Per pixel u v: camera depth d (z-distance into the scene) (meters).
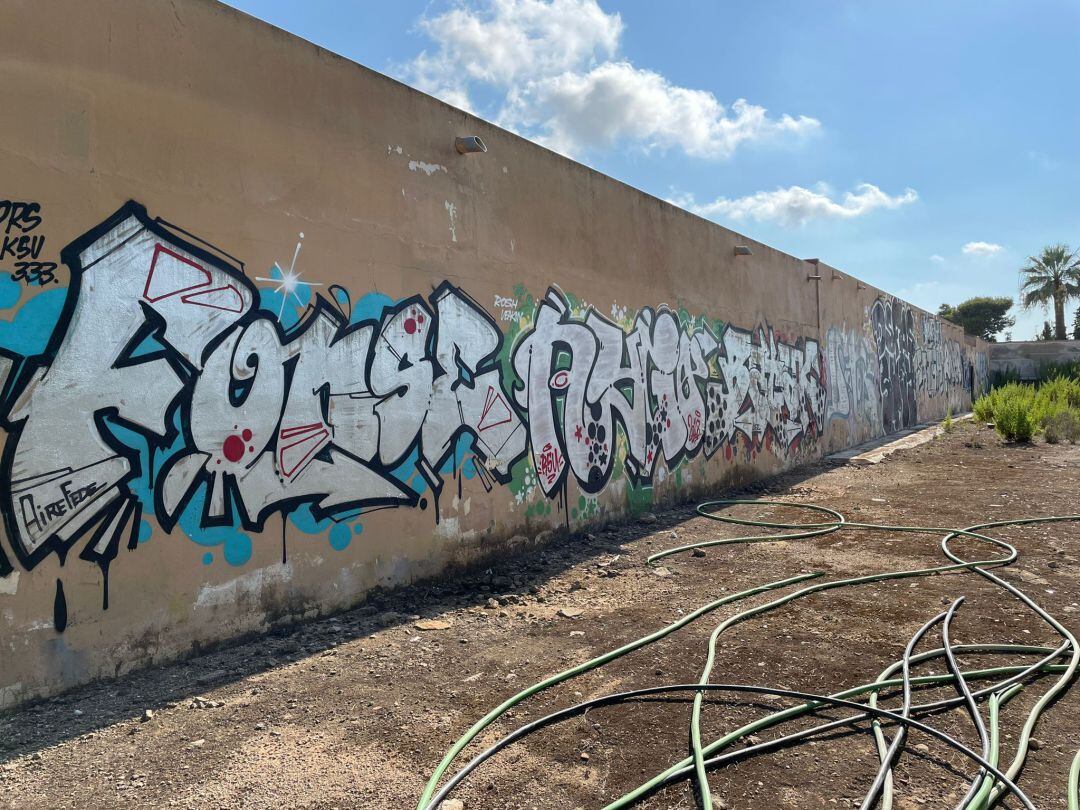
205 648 4.19
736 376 10.76
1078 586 5.21
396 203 5.44
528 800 2.69
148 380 3.97
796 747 3.05
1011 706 3.40
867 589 5.32
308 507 4.76
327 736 3.20
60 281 3.63
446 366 5.82
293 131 4.73
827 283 14.44
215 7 4.33
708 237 10.08
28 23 3.54
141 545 3.92
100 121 3.79
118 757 3.03
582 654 4.16
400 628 4.65
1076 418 15.35
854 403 15.91
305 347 4.77
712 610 4.93
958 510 8.23
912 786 2.74
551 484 6.98
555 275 7.11
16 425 3.47
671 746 3.07
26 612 3.49
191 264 4.18
